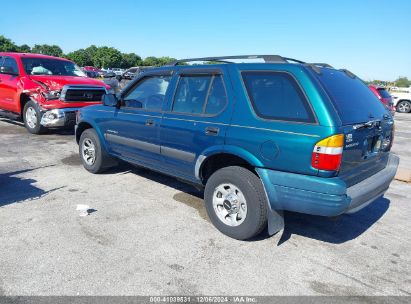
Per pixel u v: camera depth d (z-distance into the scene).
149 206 4.59
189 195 5.05
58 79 8.78
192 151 4.09
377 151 3.88
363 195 3.37
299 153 3.18
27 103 8.92
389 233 4.13
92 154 5.83
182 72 4.34
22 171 5.89
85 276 3.00
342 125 3.13
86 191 5.06
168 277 3.04
